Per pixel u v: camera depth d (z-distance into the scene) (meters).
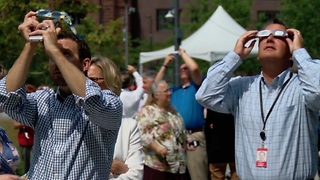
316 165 5.73
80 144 4.58
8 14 19.44
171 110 9.12
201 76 11.36
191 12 42.72
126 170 6.11
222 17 18.30
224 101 5.83
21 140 11.08
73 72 4.36
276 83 5.65
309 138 5.61
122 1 48.69
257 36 5.69
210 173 10.91
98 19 48.00
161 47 48.25
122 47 37.12
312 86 5.41
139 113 8.98
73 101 4.66
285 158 5.53
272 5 49.47
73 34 4.68
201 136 11.06
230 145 10.62
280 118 5.55
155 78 12.53
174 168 8.91
